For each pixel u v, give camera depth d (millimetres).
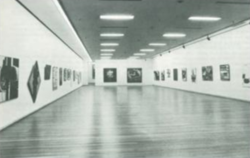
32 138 4285
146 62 24094
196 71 13742
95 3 5984
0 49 4836
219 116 6285
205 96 11805
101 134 4531
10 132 4758
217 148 3627
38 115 6719
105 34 10266
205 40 12445
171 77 18406
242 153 3393
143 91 15656
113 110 7539
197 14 7219
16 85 5715
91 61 26922
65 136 4406
